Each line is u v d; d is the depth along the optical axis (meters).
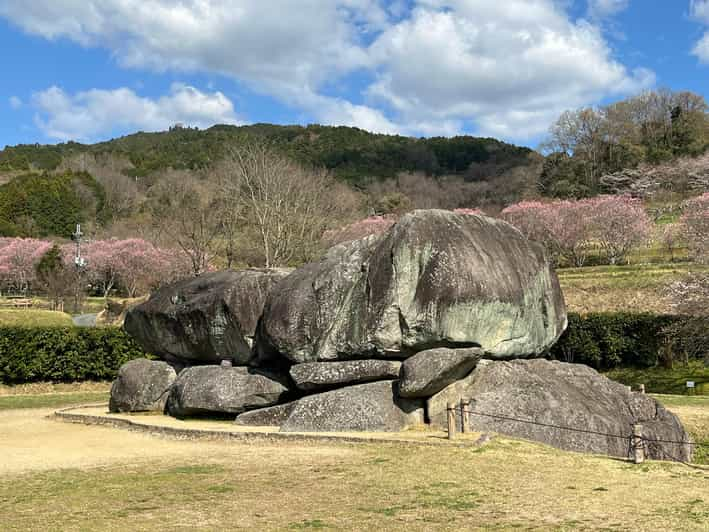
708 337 26.36
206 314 17.48
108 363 28.58
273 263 42.03
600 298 36.88
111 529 7.62
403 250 14.59
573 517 8.06
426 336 14.24
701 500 8.89
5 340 26.62
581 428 13.41
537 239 53.88
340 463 11.02
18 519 8.12
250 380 16.39
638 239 50.81
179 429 14.76
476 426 13.38
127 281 58.06
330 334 15.21
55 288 52.62
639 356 29.02
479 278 14.52
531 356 16.50
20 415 20.23
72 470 11.30
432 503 8.66
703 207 42.78
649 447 14.14
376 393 14.08
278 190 44.97
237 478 10.17
